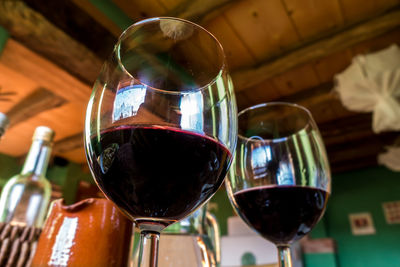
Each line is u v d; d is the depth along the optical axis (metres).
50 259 0.18
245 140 0.23
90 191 1.81
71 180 1.77
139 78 0.15
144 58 0.15
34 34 0.90
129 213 0.12
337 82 1.31
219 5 1.10
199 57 0.16
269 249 0.77
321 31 1.30
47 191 0.31
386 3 1.19
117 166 0.11
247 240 0.82
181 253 0.24
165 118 0.12
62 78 1.08
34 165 0.31
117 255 0.19
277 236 0.20
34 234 0.24
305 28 1.29
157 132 0.11
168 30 0.16
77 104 1.25
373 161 2.55
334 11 1.21
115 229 0.20
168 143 0.11
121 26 1.13
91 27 1.07
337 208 2.70
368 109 1.26
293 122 0.24
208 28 1.25
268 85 1.65
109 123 0.12
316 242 2.04
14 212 0.29
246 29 1.27
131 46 0.15
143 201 0.11
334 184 2.79
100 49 1.08
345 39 1.28
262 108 0.25
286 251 0.20
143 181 0.11
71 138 1.55
